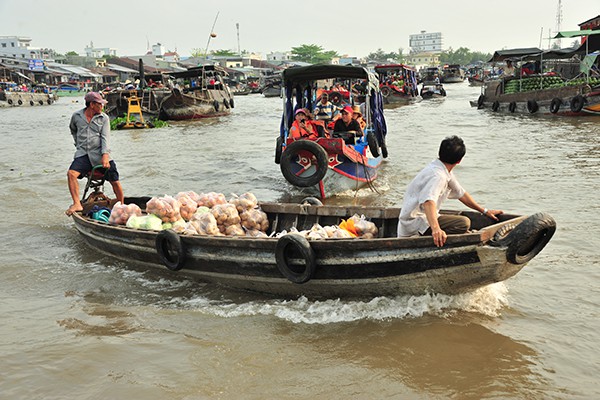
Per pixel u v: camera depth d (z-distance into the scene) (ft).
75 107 165.68
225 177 41.57
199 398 12.98
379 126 43.91
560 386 13.05
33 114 132.16
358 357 14.64
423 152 50.34
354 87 66.95
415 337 15.52
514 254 15.37
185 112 99.25
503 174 37.32
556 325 15.98
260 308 17.83
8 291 19.84
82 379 13.83
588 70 76.43
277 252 17.39
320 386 13.37
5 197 35.42
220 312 17.60
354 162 35.24
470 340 15.28
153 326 16.70
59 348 15.33
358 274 17.03
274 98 189.88
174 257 19.60
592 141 51.78
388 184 37.78
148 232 20.01
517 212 27.66
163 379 13.76
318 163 33.17
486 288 18.03
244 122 94.63
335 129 38.19
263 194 35.99
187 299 18.95
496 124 72.38
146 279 20.92
